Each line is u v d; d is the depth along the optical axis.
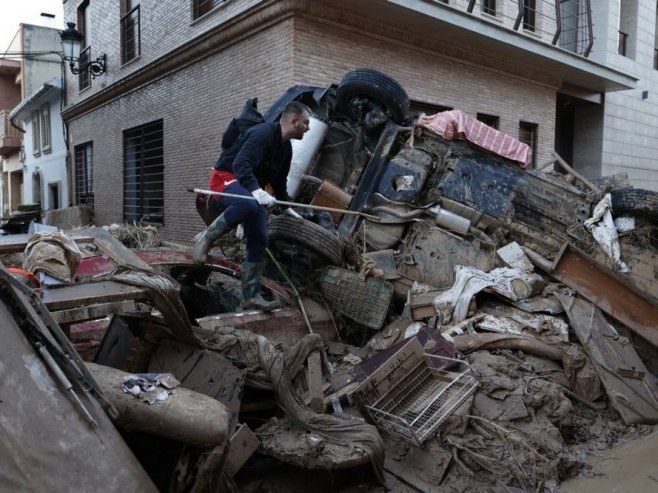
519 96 11.27
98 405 2.01
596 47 12.87
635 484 2.94
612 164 13.75
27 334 1.86
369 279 4.77
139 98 12.15
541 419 3.43
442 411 3.24
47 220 14.71
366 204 5.48
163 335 3.03
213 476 2.26
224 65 9.07
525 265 5.00
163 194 11.40
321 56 7.87
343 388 3.46
